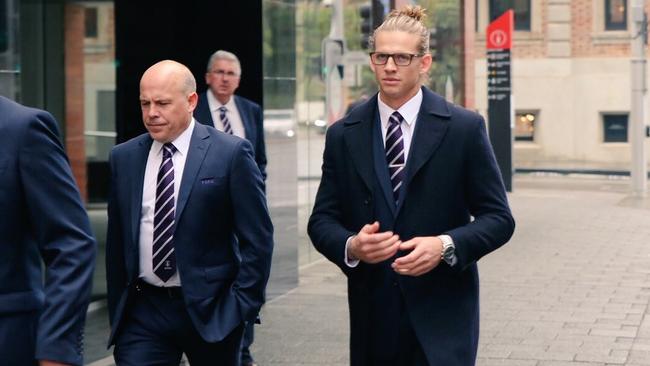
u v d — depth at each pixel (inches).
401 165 189.6
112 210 206.1
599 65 1445.6
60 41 624.1
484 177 189.0
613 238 626.8
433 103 190.4
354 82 607.8
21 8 610.5
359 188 189.8
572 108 1457.9
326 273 493.4
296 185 444.8
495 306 409.1
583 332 359.9
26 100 614.2
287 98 437.1
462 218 191.5
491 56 970.7
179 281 202.2
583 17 1449.3
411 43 186.2
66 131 633.6
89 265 160.1
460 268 183.9
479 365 313.0
